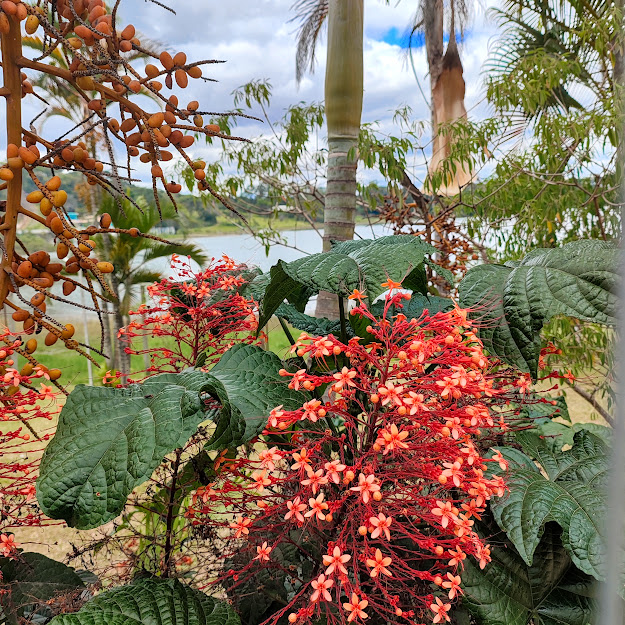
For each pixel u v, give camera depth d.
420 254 0.85
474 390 0.72
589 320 0.83
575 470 1.02
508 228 3.22
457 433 0.65
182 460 1.05
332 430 0.92
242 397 0.81
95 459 0.69
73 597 0.95
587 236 3.00
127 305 5.72
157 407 0.75
